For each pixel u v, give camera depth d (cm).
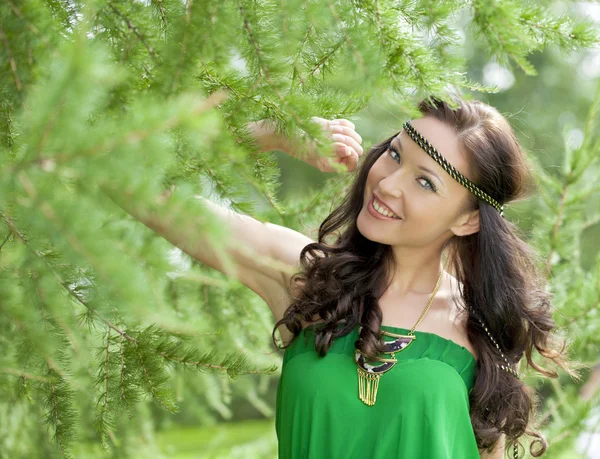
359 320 160
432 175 151
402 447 151
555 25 115
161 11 112
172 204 74
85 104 69
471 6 114
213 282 200
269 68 109
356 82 114
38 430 188
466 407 158
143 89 108
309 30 119
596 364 270
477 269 170
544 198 253
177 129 94
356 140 154
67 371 138
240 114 117
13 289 98
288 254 170
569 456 250
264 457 310
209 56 106
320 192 220
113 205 81
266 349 230
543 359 225
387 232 156
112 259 69
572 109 859
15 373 130
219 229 74
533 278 181
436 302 172
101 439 151
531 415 190
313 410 154
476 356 168
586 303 237
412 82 113
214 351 158
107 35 109
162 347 151
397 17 114
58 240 70
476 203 161
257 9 110
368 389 154
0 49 94
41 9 96
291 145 139
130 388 147
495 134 156
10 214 89
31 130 69
